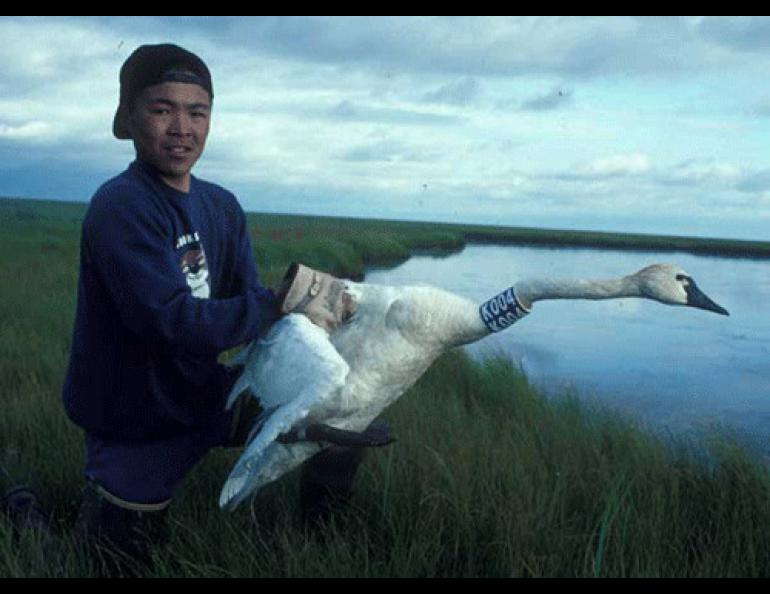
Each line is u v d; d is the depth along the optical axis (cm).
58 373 633
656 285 358
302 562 325
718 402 934
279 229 4062
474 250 5184
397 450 441
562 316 1700
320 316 312
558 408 656
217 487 401
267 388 294
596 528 361
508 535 340
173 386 320
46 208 7281
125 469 321
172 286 291
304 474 352
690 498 429
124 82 306
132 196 296
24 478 413
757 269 4456
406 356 317
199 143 311
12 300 1038
